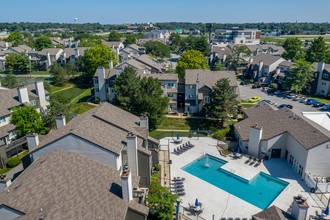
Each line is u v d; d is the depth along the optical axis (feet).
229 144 161.79
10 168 142.92
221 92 185.98
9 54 394.73
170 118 208.44
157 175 131.03
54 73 323.37
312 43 393.50
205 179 130.41
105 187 85.25
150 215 97.45
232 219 101.71
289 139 140.87
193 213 105.81
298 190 119.96
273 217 84.99
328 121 164.76
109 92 242.99
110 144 105.70
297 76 266.98
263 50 460.14
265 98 265.34
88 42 519.60
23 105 173.88
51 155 94.32
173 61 462.60
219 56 397.80
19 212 72.74
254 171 134.92
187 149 158.92
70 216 69.36
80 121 115.14
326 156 122.52
